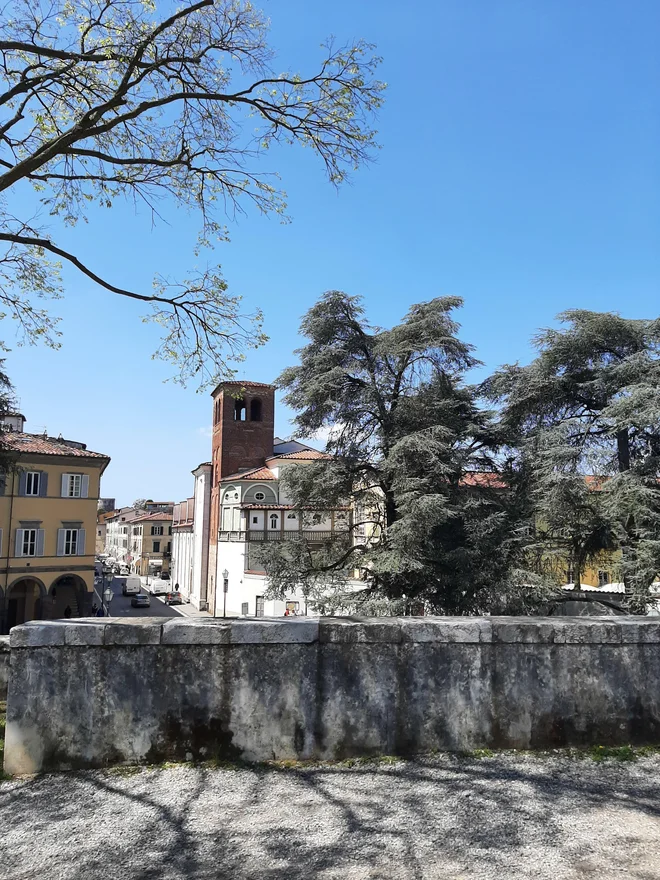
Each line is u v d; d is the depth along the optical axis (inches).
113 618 181.6
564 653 183.9
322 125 362.3
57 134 374.0
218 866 117.3
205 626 171.6
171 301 379.9
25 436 1493.6
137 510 4308.6
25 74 326.0
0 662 224.5
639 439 681.6
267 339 406.6
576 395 736.3
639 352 664.4
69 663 167.6
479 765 166.7
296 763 167.5
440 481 662.5
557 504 635.5
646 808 143.7
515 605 625.3
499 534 649.0
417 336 716.0
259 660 172.1
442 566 662.5
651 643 188.9
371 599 637.3
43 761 163.3
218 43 344.5
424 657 177.9
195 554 2267.5
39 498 1400.1
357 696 173.8
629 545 641.0
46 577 1402.6
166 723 168.1
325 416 728.3
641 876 114.7
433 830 131.6
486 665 180.1
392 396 729.0
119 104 312.7
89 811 140.6
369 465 726.5
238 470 1985.7
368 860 119.4
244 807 142.3
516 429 759.1
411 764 166.9
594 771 164.7
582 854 122.4
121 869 116.3
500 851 123.0
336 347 728.3
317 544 864.3
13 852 122.6
